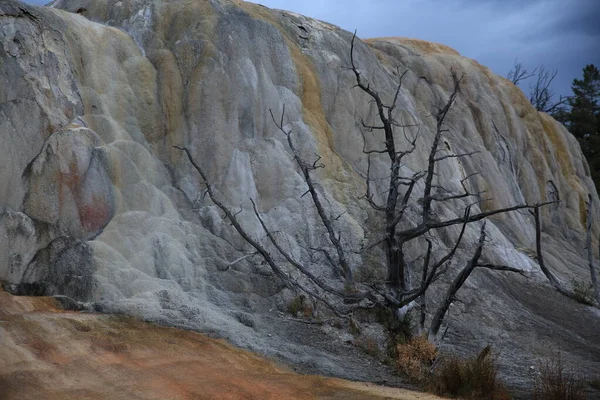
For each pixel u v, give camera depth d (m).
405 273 12.13
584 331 14.43
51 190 10.82
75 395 6.36
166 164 13.15
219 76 14.02
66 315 8.72
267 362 8.99
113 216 11.40
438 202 16.66
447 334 12.48
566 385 9.13
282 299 11.75
